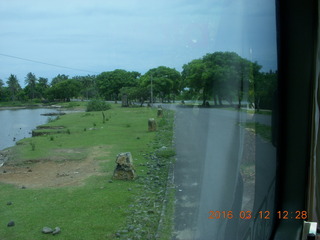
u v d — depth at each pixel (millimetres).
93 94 27875
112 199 5859
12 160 9906
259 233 2131
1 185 6980
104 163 9312
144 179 6984
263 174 2111
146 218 4758
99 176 7766
